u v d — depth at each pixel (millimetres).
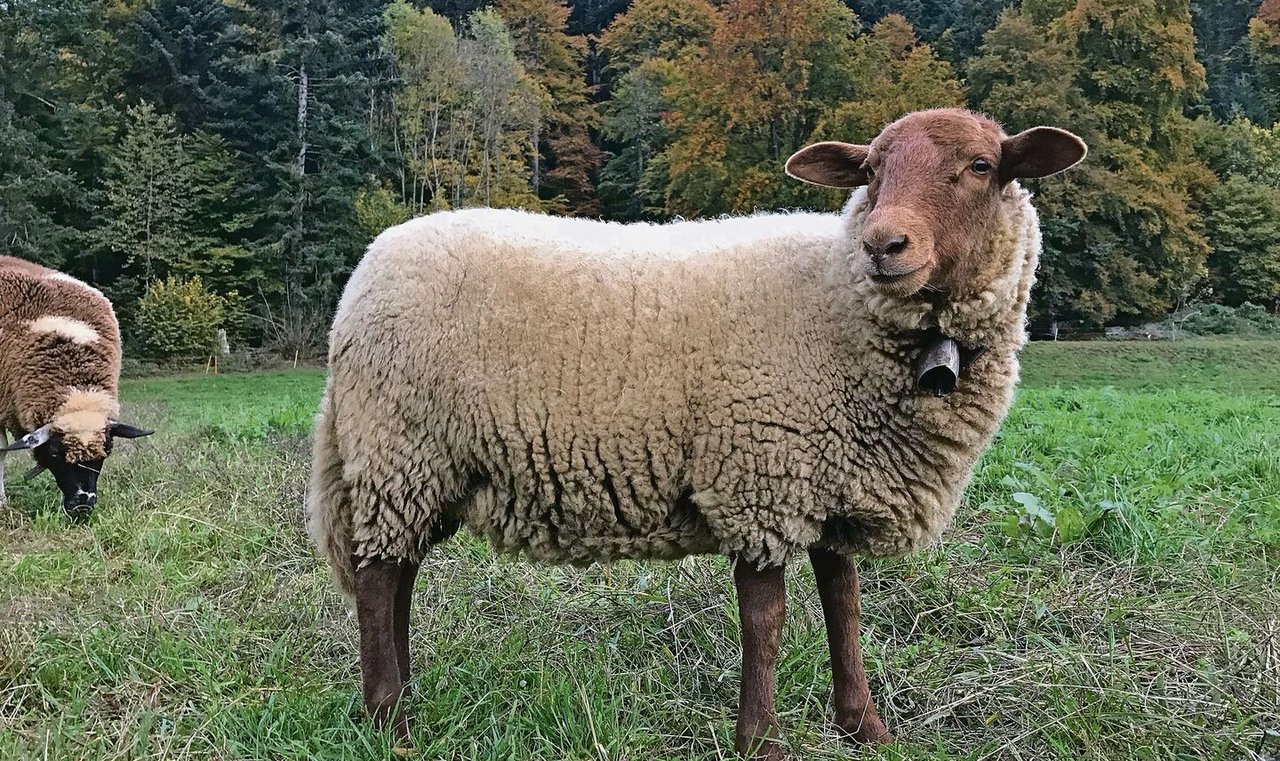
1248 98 52094
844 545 3387
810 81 35375
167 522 6105
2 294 7426
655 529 3393
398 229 3598
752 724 3256
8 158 32719
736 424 3211
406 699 3455
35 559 5414
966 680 3709
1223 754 3191
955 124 3150
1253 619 4133
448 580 4887
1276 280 37500
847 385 3205
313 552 5504
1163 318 35250
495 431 3314
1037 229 3369
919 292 3119
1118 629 4113
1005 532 5191
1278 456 6973
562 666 3902
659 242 3549
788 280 3312
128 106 38406
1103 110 33594
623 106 51781
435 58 43906
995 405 3303
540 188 52000
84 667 3908
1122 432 8422
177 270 35719
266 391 22484
